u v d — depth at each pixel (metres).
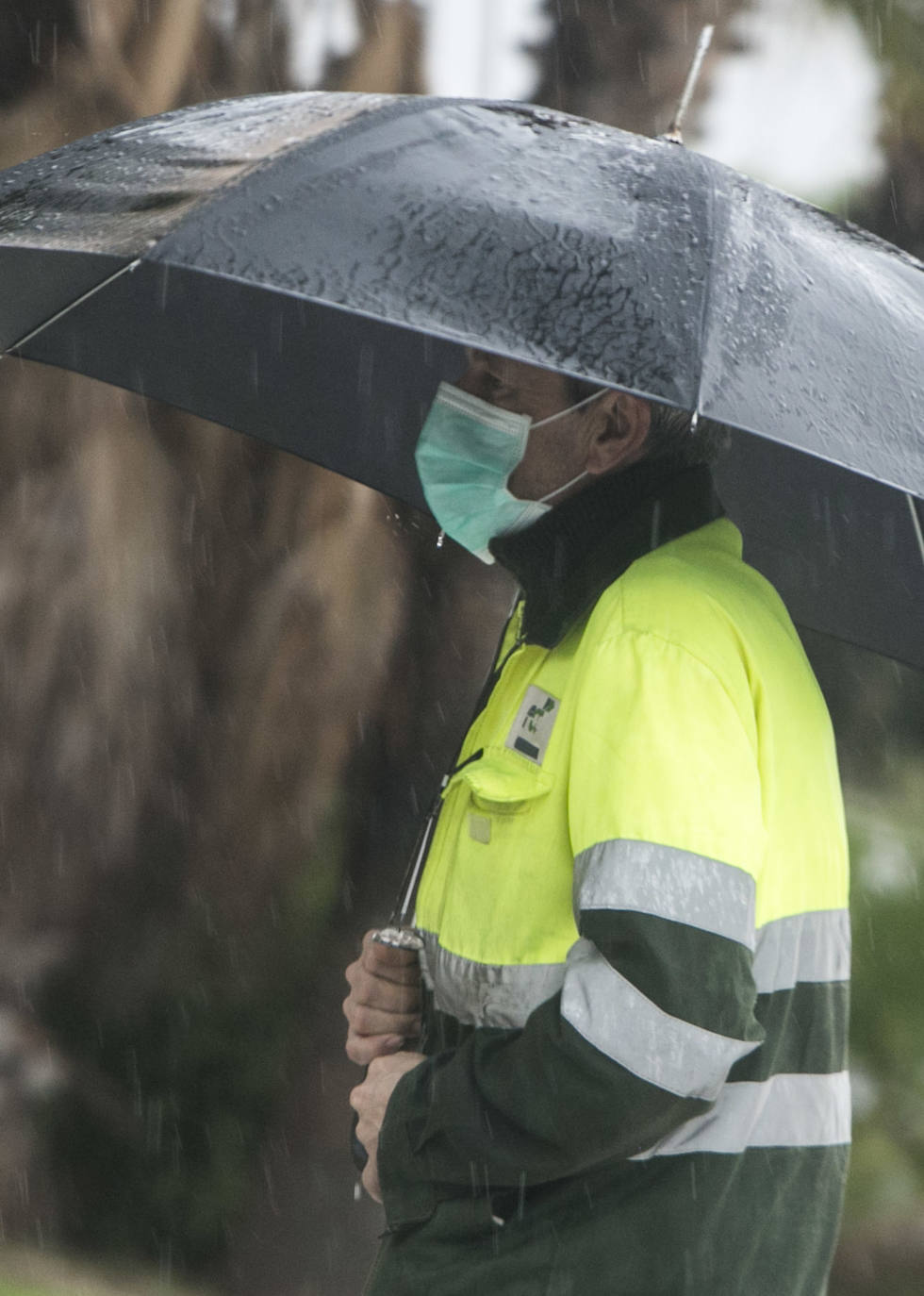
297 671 19.78
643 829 6.20
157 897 21.41
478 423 7.44
